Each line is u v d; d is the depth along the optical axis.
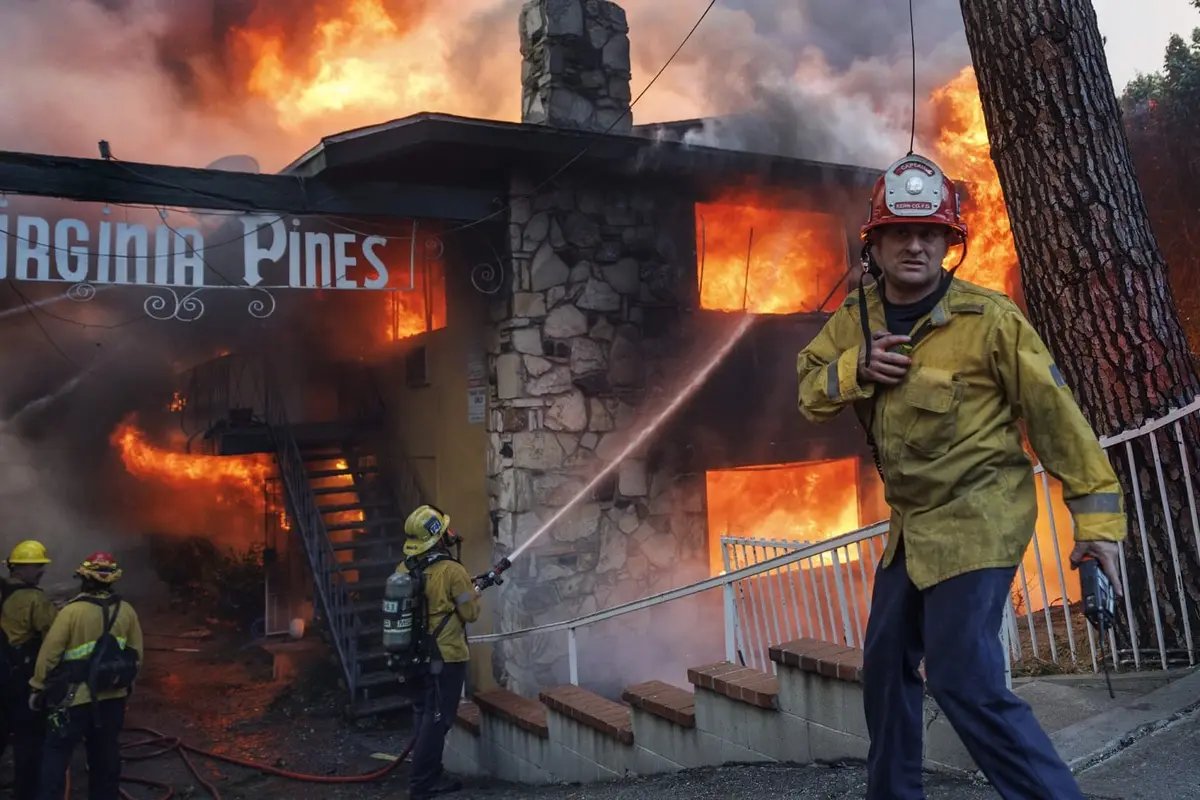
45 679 5.08
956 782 2.81
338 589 9.18
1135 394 3.82
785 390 9.38
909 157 1.91
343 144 6.84
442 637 5.68
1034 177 4.05
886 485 1.95
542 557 7.97
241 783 6.92
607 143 7.77
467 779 6.46
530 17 8.85
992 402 1.81
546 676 7.84
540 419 8.05
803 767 3.45
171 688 9.59
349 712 8.35
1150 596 3.73
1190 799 2.28
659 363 8.66
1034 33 4.02
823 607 6.32
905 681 2.04
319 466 11.75
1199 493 3.70
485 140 7.26
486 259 8.48
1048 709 3.14
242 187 6.94
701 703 4.09
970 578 1.77
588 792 4.30
